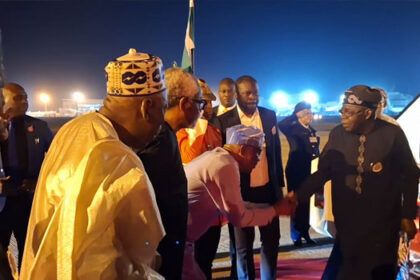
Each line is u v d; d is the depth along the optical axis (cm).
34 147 362
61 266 103
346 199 263
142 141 136
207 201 236
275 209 263
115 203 107
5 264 142
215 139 322
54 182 116
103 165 111
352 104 254
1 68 138
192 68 334
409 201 257
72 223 104
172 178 165
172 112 186
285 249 480
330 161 272
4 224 349
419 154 361
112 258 105
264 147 360
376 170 255
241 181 348
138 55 136
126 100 130
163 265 164
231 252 393
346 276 262
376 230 256
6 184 338
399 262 282
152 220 112
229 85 455
